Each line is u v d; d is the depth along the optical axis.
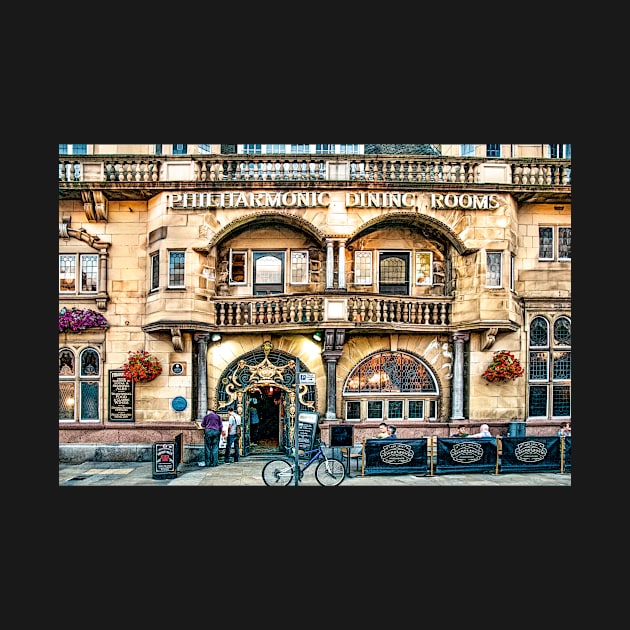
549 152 14.98
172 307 14.16
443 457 13.05
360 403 14.95
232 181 14.23
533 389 15.06
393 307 14.58
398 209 14.41
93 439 14.59
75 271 14.85
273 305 14.52
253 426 16.75
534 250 15.15
